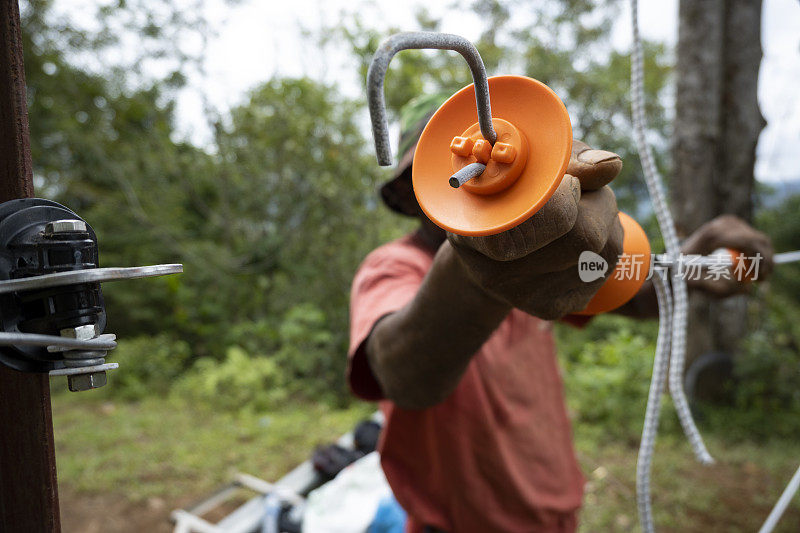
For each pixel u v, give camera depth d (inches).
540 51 358.6
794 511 130.9
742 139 195.5
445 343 29.8
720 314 202.1
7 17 21.1
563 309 22.6
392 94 253.4
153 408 225.5
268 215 299.9
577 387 206.7
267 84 287.3
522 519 52.1
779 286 297.6
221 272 303.9
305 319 257.9
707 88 190.9
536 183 18.3
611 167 20.7
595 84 358.9
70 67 299.1
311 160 278.4
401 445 53.0
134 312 307.4
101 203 331.9
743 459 157.6
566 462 60.0
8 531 21.9
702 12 188.4
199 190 332.8
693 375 187.3
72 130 291.3
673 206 199.2
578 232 20.3
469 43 16.6
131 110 310.2
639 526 125.6
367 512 95.0
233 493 141.3
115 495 148.6
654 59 423.5
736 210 197.6
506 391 52.3
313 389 242.2
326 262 282.0
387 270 47.7
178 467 164.4
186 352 282.5
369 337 41.3
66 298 19.8
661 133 407.8
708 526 126.1
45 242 19.7
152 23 274.8
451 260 26.9
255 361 244.5
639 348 214.2
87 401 238.1
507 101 19.7
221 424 203.5
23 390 21.9
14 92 21.2
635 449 168.2
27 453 22.0
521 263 21.3
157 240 325.4
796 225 322.0
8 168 21.2
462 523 51.3
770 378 185.0
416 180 20.9
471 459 50.1
